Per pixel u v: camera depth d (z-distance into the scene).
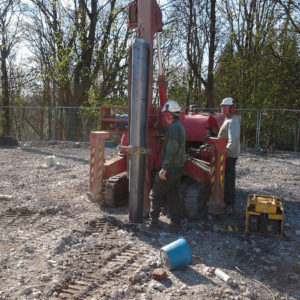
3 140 15.59
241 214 5.92
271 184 8.41
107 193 5.95
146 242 4.63
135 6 5.51
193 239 4.81
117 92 20.08
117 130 6.20
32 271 3.80
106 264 3.99
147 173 5.45
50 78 20.44
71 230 4.90
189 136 6.33
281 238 4.89
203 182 5.61
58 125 17.59
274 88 17.22
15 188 7.34
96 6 19.67
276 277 3.85
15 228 5.03
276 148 16.91
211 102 19.36
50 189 7.27
